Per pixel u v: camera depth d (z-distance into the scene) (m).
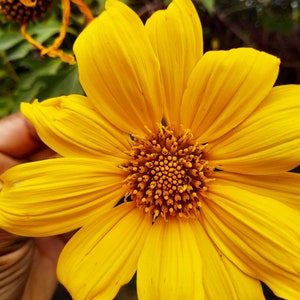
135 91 0.11
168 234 0.12
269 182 0.11
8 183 0.11
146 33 0.10
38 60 0.16
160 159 0.12
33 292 0.17
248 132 0.11
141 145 0.12
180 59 0.11
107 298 0.11
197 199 0.12
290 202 0.11
